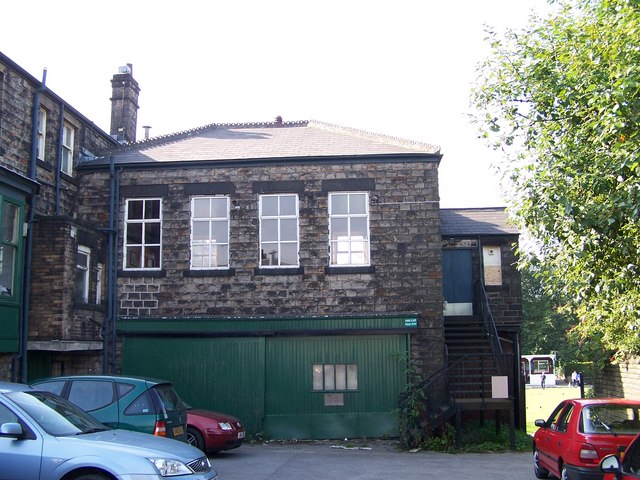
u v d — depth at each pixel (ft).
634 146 32.63
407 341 58.65
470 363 63.57
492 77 45.91
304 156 61.21
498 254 71.41
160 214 62.08
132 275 60.95
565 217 36.11
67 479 24.27
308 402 58.23
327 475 40.37
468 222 73.77
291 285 60.03
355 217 61.21
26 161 53.67
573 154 37.50
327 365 58.80
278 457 48.16
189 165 62.08
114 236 61.52
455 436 53.57
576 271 39.99
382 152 61.46
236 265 60.64
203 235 61.87
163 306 60.44
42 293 51.57
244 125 74.08
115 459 24.31
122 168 62.44
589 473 31.65
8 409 25.52
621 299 41.88
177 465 25.27
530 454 50.80
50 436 24.97
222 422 46.21
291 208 61.62
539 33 44.55
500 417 63.46
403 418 53.52
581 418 34.19
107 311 60.08
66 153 61.62
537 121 44.04
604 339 59.93
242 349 59.11
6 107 51.06
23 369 49.98
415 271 59.67
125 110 78.07
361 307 59.41
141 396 35.42
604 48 36.27
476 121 46.47
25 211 51.24
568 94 39.17
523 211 38.93
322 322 59.06
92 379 36.22
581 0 41.93
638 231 35.19
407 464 45.27
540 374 199.31
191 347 59.41
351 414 57.82
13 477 24.18
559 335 178.60
